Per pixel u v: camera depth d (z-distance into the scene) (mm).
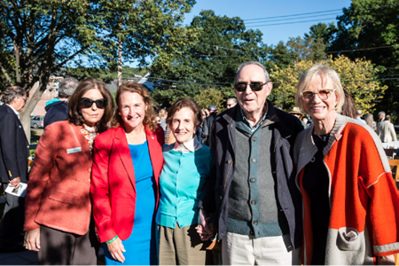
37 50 12883
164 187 2145
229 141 1955
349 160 1677
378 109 29891
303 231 1917
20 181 3408
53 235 2049
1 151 3258
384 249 1590
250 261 1899
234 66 34688
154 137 2303
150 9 12016
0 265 3113
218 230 1941
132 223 2074
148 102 2273
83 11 10492
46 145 2061
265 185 1874
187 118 2117
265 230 1858
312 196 1859
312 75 1749
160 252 2141
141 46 12945
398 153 7332
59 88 3008
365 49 29000
